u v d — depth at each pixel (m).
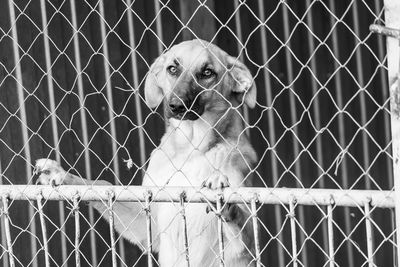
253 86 6.66
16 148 8.74
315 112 10.88
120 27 9.50
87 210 9.12
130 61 9.55
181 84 6.49
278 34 10.60
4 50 8.74
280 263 10.72
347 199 4.09
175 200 4.59
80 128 9.16
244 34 10.41
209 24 10.04
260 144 10.65
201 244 6.29
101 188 4.76
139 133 9.60
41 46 8.92
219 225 4.50
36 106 8.87
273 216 10.73
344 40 10.95
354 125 11.16
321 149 10.93
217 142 6.47
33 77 8.85
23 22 8.80
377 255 11.35
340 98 10.98
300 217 10.81
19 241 8.76
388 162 11.35
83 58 9.20
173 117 6.40
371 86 11.18
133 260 9.40
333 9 10.86
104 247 9.29
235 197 4.43
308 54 10.76
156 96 6.95
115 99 9.43
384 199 4.01
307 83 10.82
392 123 3.82
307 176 10.89
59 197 4.90
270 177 10.74
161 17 9.76
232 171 6.21
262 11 10.48
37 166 5.68
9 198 5.06
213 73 6.58
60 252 9.01
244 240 5.91
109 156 9.40
